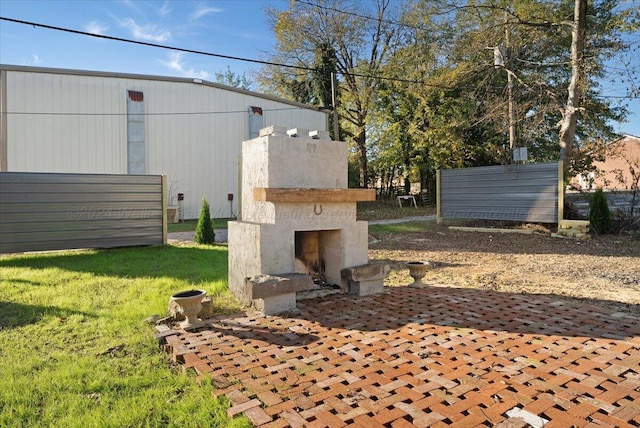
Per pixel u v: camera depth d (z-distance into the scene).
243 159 5.52
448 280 6.23
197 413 2.42
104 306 4.70
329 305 4.66
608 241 10.45
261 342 3.52
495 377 2.77
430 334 3.66
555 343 3.39
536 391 2.57
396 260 8.18
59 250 8.63
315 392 2.61
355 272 5.01
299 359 3.15
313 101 25.83
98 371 3.01
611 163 20.48
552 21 14.14
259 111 18.44
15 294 5.23
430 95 21.03
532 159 20.73
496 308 4.47
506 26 14.85
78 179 8.69
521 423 2.22
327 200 4.98
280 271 4.77
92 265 7.29
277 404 2.46
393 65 23.06
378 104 24.97
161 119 16.38
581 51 12.75
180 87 16.73
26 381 2.84
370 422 2.25
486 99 16.62
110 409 2.50
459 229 13.19
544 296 5.09
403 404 2.43
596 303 4.78
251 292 4.21
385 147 24.92
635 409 2.35
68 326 4.00
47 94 14.29
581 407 2.37
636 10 11.98
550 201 11.34
